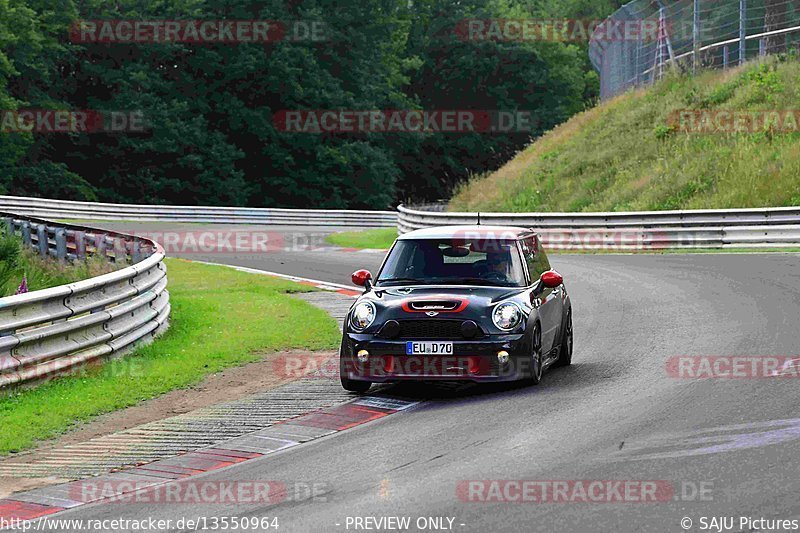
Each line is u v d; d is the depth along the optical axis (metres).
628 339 44.09
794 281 60.22
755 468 23.00
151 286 48.72
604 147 131.25
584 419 29.17
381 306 34.88
